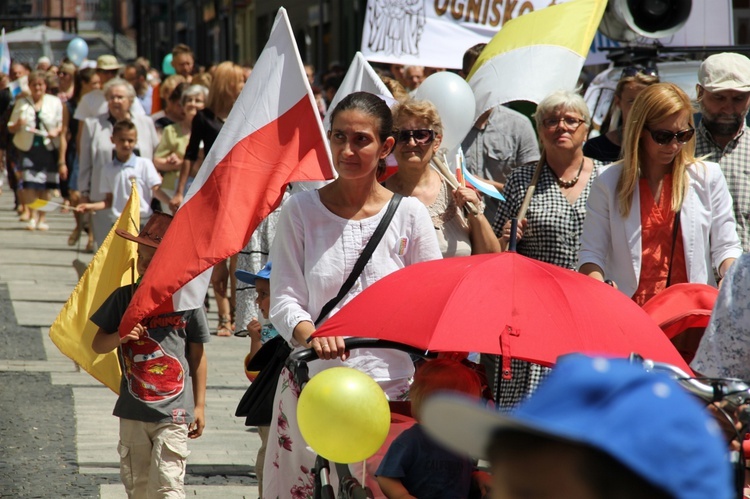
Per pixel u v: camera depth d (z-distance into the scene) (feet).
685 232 40.24
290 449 34.24
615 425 10.30
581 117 46.70
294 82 39.55
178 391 42.37
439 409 12.37
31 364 76.54
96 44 463.42
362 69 53.47
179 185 86.38
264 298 44.39
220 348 84.17
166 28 416.46
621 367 10.78
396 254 33.86
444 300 27.55
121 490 50.14
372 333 28.25
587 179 47.47
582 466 10.53
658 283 40.68
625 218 40.47
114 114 95.04
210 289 107.96
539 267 28.50
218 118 84.79
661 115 38.75
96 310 46.62
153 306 38.96
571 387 10.72
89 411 64.54
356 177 33.30
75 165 132.26
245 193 39.24
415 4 78.07
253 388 37.24
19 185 151.33
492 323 26.94
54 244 139.23
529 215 47.03
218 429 61.21
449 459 28.76
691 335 36.47
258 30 308.60
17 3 516.32
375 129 33.32
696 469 10.04
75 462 54.29
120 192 89.97
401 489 28.30
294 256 34.12
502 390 44.16
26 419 61.98
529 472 10.87
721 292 27.73
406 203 34.22
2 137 167.94
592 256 41.06
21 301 100.01
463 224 43.65
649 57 77.56
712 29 84.99
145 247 42.88
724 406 22.40
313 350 31.81
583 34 59.00
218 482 51.90
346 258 33.58
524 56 59.00
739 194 46.52
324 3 253.44
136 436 42.45
